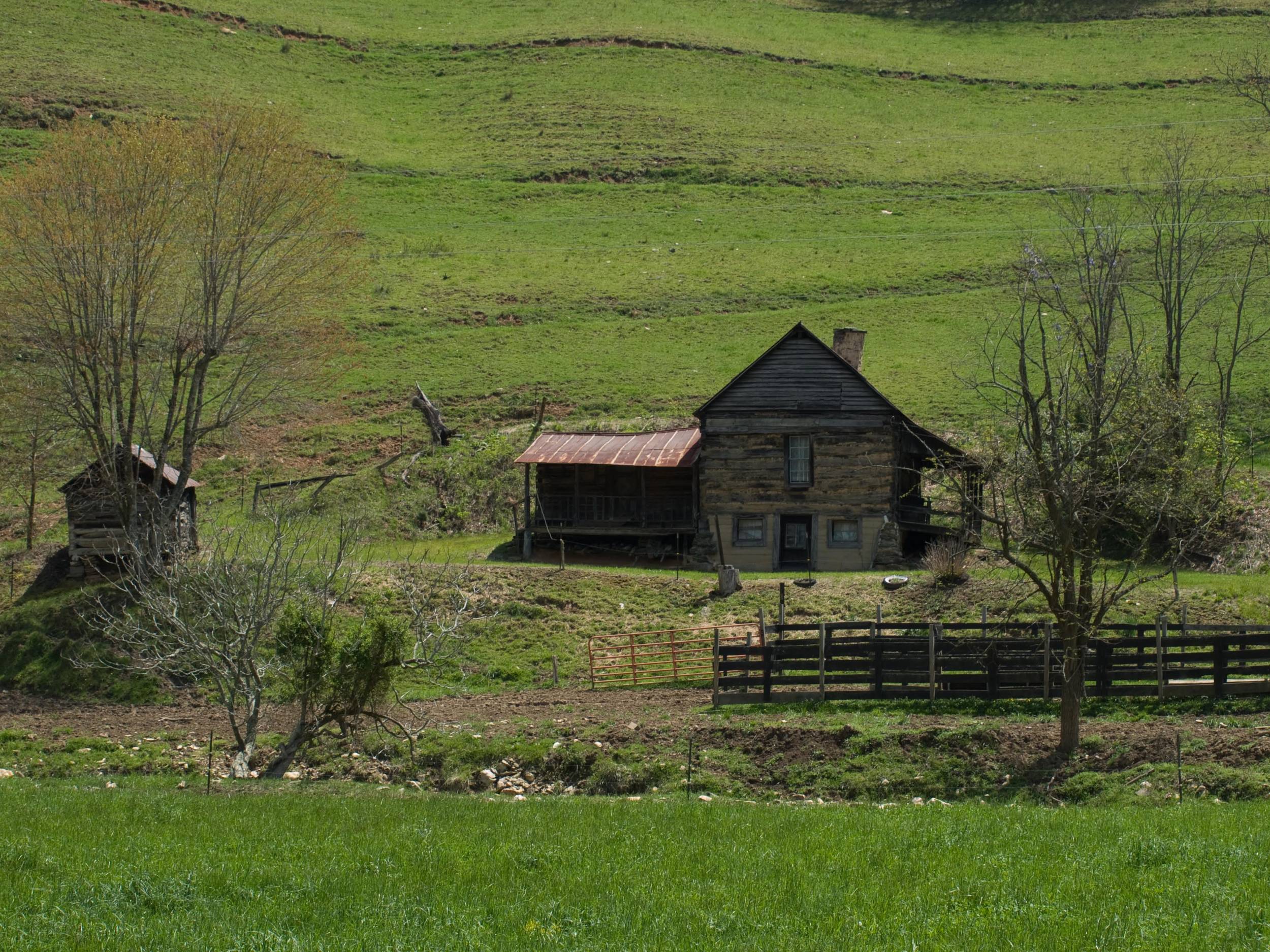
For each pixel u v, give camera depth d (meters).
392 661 58.62
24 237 94.00
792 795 55.91
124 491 94.25
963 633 78.38
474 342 152.88
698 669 77.19
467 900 31.00
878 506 102.81
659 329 156.62
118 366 94.81
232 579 60.16
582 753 61.31
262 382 106.25
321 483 121.25
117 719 76.38
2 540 109.62
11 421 100.75
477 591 92.19
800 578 93.31
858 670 68.31
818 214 194.75
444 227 189.25
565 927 28.77
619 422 130.50
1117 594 56.09
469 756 62.72
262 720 70.94
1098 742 55.84
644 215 195.38
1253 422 114.75
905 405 129.75
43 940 27.78
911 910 29.73
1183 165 166.12
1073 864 33.44
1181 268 119.88
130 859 34.62
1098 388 60.81
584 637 86.12
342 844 36.59
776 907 30.09
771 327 156.00
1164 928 28.17
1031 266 82.81
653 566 104.50
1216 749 53.19
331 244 107.38
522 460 105.69
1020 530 69.06
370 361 147.50
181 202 98.19
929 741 58.12
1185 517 82.31
